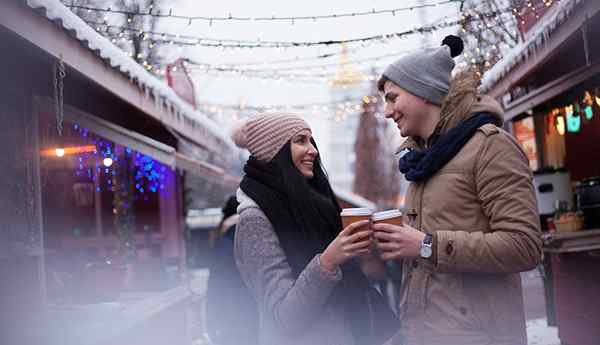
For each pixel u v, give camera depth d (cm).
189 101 762
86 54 385
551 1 372
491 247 209
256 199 233
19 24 295
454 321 223
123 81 463
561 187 475
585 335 413
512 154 218
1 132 342
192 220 1880
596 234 359
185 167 596
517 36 466
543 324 582
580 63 448
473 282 223
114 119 566
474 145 223
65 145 439
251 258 228
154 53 612
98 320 364
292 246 226
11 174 349
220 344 351
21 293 347
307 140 246
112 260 496
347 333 231
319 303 212
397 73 244
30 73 376
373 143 2194
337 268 212
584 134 489
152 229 750
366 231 213
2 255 331
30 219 361
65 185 523
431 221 228
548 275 552
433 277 229
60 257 502
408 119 246
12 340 307
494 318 222
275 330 226
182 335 495
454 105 233
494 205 215
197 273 1089
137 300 464
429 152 230
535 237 210
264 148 239
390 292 863
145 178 739
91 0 458
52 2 326
